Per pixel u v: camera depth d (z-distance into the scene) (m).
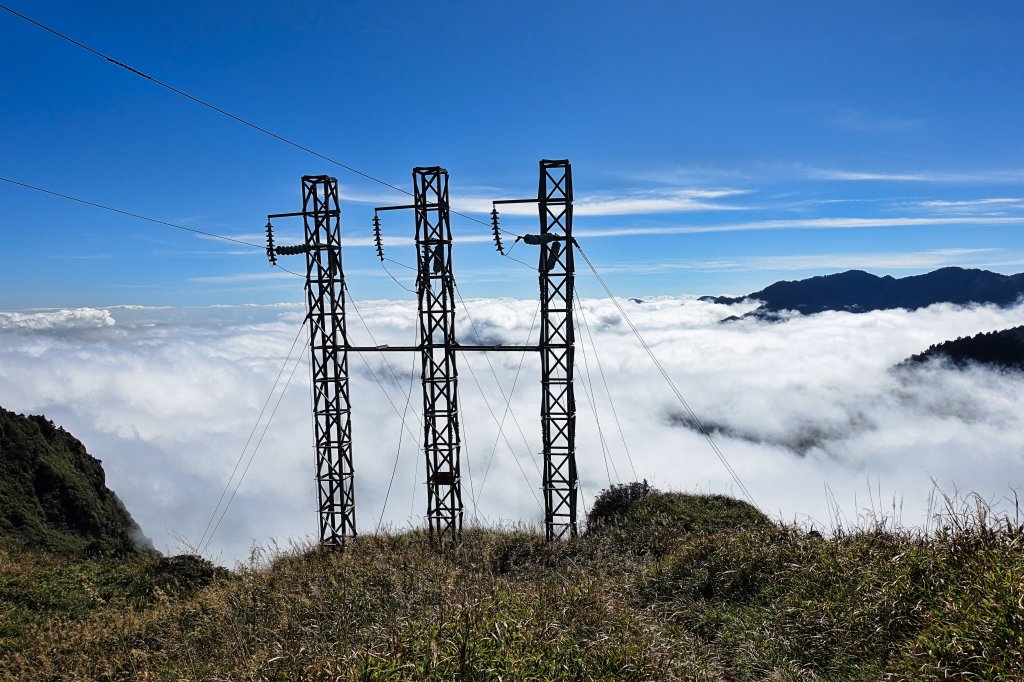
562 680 7.64
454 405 26.42
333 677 7.35
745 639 9.75
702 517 20.12
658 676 8.02
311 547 22.20
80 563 24.28
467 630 7.79
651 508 21.92
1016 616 7.02
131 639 14.00
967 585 8.21
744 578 11.90
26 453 51.59
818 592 10.20
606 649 8.25
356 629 9.97
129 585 20.89
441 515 25.72
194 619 14.08
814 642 9.03
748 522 19.00
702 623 10.84
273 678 7.89
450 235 26.36
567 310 25.22
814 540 12.33
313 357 27.17
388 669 7.30
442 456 26.34
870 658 8.24
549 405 25.41
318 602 11.84
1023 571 7.84
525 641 8.12
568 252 25.27
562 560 18.95
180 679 9.90
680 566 13.34
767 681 8.48
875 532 11.24
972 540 9.18
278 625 11.25
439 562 14.09
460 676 7.21
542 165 25.52
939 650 7.17
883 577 9.55
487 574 11.95
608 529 21.28
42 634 15.84
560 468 25.16
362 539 23.69
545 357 25.41
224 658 10.30
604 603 10.05
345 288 27.69
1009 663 6.59
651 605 11.77
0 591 19.38
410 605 10.42
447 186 26.33
